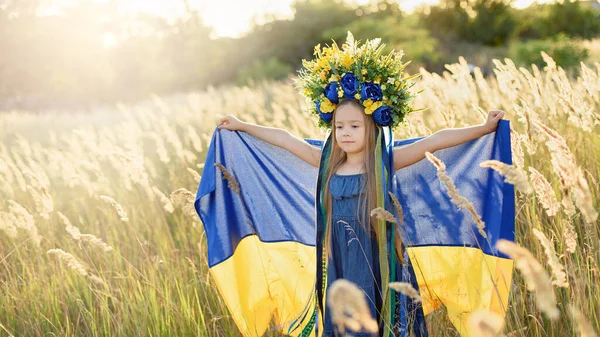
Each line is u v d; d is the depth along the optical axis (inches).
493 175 127.5
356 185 129.2
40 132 516.7
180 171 265.6
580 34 1363.2
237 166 149.3
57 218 228.4
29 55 1466.5
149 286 156.3
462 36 1562.5
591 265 127.6
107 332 149.8
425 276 138.3
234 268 145.9
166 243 186.5
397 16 1567.4
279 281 148.6
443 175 100.9
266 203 149.6
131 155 195.3
